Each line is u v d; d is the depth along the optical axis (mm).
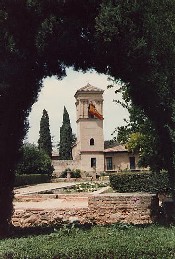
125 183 25953
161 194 19781
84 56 10445
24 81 10297
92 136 77062
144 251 6590
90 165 76250
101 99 77438
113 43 9180
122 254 6629
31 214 15070
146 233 7730
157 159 12898
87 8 9383
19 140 11172
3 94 10008
